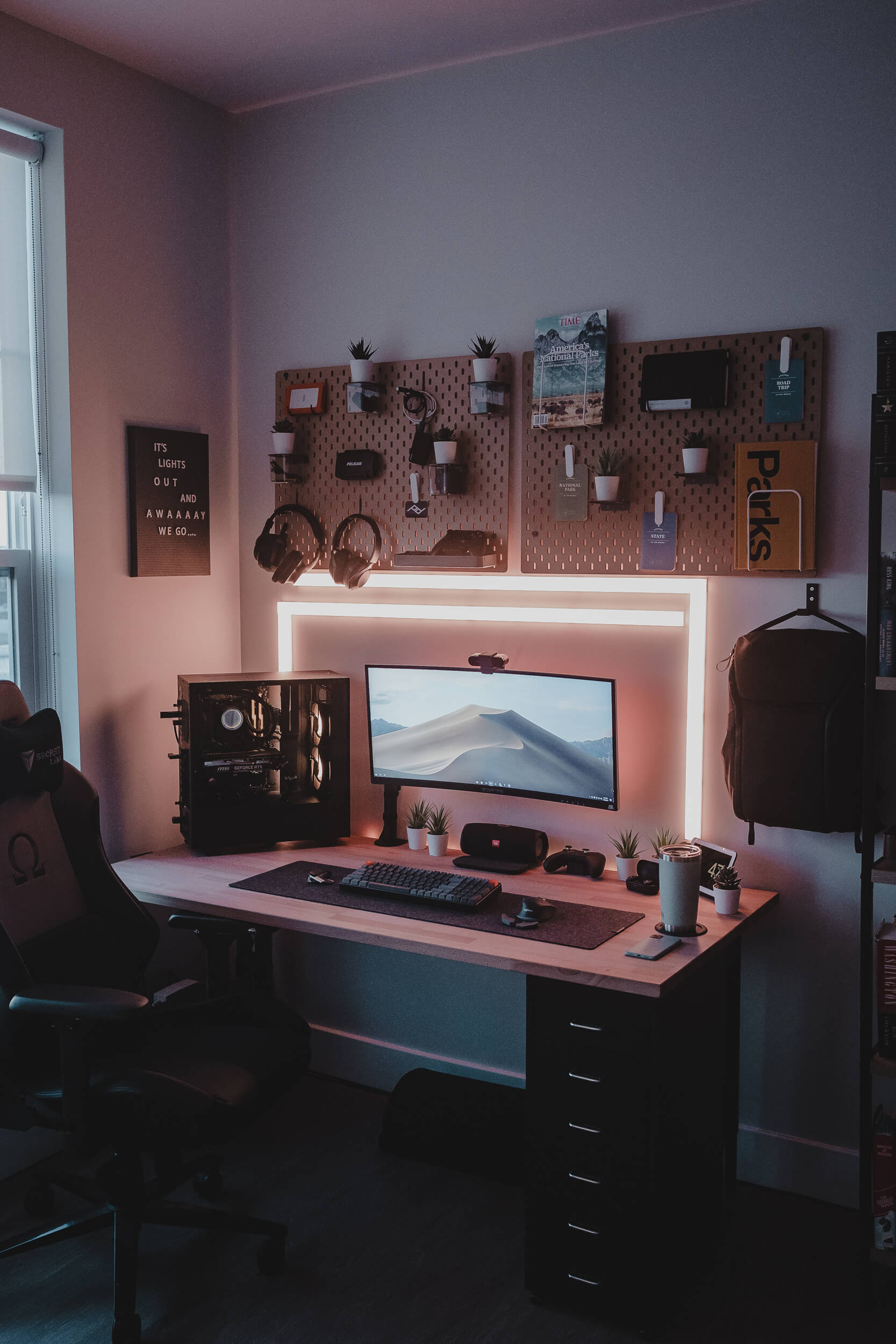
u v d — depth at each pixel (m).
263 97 3.27
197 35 2.84
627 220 2.82
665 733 2.87
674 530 2.80
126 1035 2.40
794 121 2.60
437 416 3.10
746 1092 2.84
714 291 2.73
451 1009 3.21
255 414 3.45
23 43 2.76
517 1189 2.79
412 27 2.79
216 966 2.71
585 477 2.90
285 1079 2.34
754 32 2.63
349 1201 2.72
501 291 3.00
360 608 3.27
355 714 3.32
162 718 3.19
